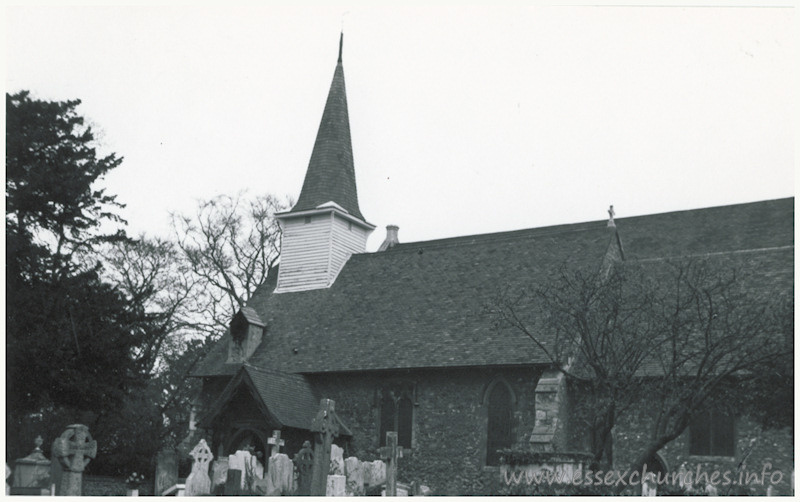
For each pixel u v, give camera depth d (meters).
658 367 26.11
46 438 35.47
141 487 33.91
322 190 40.31
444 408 30.06
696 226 35.94
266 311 38.03
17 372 26.55
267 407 29.66
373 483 26.84
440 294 34.31
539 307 29.84
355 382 32.03
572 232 34.44
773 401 21.19
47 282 27.88
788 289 28.09
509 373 29.25
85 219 31.19
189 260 47.66
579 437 27.72
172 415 48.94
